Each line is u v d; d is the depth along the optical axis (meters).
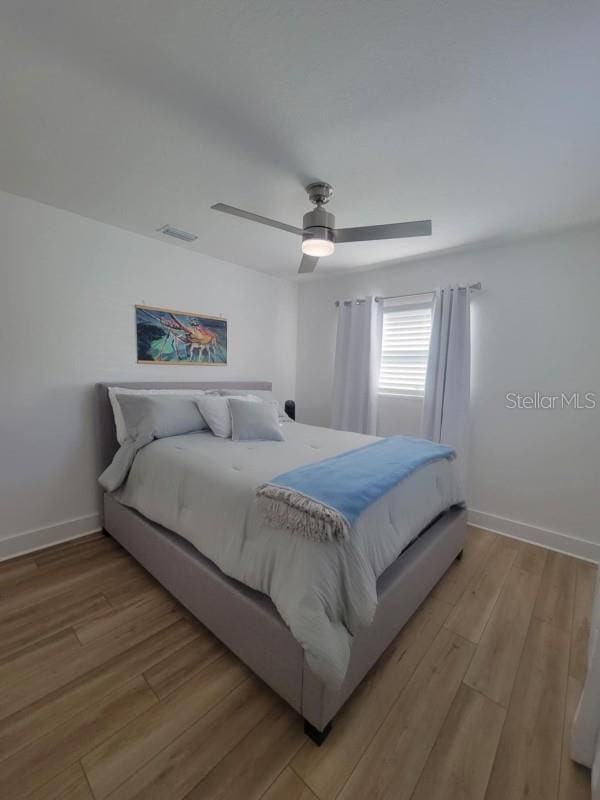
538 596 2.05
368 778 1.13
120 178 1.96
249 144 1.63
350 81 1.25
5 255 2.17
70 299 2.46
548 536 2.65
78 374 2.54
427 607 1.94
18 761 1.15
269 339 3.96
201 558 1.72
